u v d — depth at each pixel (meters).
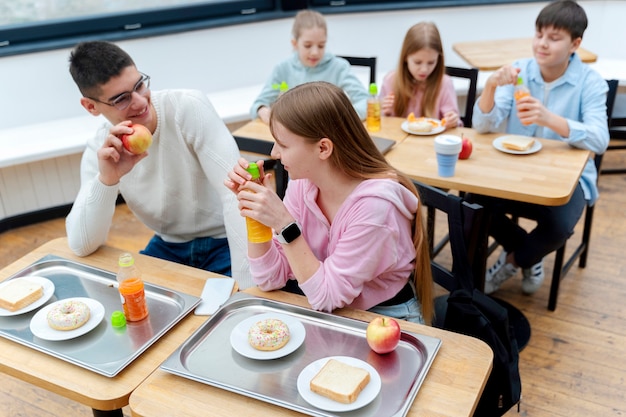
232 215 1.64
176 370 1.12
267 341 1.17
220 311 1.31
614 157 3.84
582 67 2.45
